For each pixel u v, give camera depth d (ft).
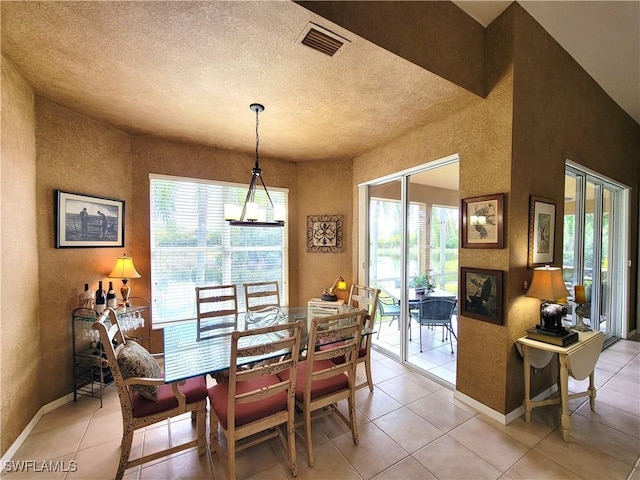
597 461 5.87
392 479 5.43
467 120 8.04
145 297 10.33
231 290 12.10
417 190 10.34
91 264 8.70
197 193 11.40
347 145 11.41
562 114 8.63
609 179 11.51
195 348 6.78
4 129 6.03
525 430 6.84
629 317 13.76
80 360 8.31
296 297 13.56
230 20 4.99
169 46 5.62
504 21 7.18
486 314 7.45
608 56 9.11
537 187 7.67
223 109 8.29
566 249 10.46
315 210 13.47
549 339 6.93
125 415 5.26
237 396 5.06
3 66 5.97
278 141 10.94
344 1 5.31
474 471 5.61
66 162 8.04
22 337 6.51
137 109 8.26
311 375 5.77
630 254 13.61
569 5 7.14
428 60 6.49
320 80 6.85
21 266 6.54
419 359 10.36
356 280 12.94
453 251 9.24
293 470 5.49
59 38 5.37
